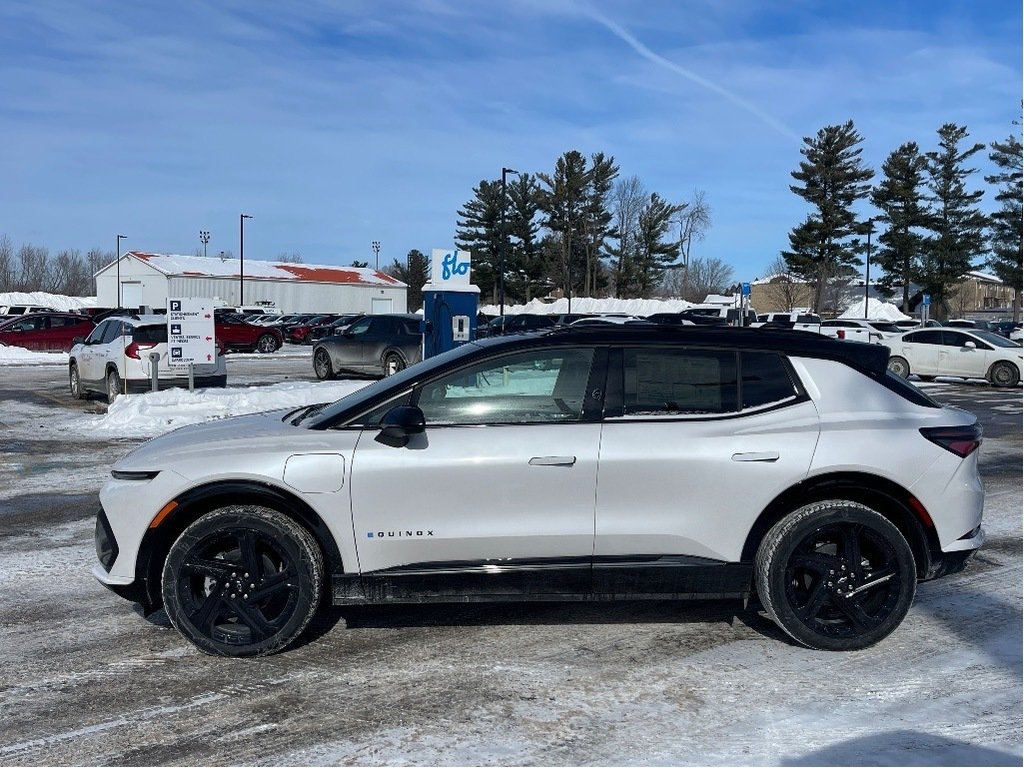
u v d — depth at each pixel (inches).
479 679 171.9
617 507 181.3
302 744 146.6
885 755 142.8
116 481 184.4
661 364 187.8
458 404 185.3
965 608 213.2
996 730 151.3
